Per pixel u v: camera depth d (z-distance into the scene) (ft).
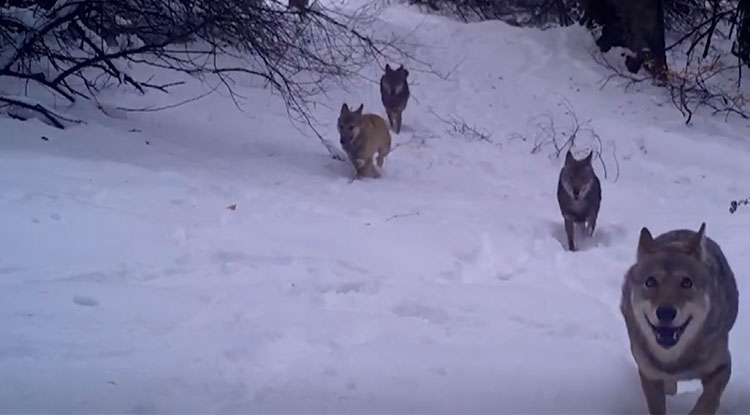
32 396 16.01
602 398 17.37
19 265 25.05
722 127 61.21
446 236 33.37
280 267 27.14
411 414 16.11
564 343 21.27
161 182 37.45
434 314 24.06
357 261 29.25
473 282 28.63
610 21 74.69
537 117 61.62
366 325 21.98
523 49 75.05
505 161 52.16
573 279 30.12
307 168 45.98
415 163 50.24
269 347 19.93
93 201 32.94
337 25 60.70
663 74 69.51
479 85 67.87
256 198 36.96
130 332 20.21
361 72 68.08
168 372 17.72
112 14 52.70
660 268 15.38
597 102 65.41
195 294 23.71
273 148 49.57
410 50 73.67
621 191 46.55
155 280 25.21
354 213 36.01
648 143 56.54
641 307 15.65
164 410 15.79
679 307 14.96
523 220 37.96
